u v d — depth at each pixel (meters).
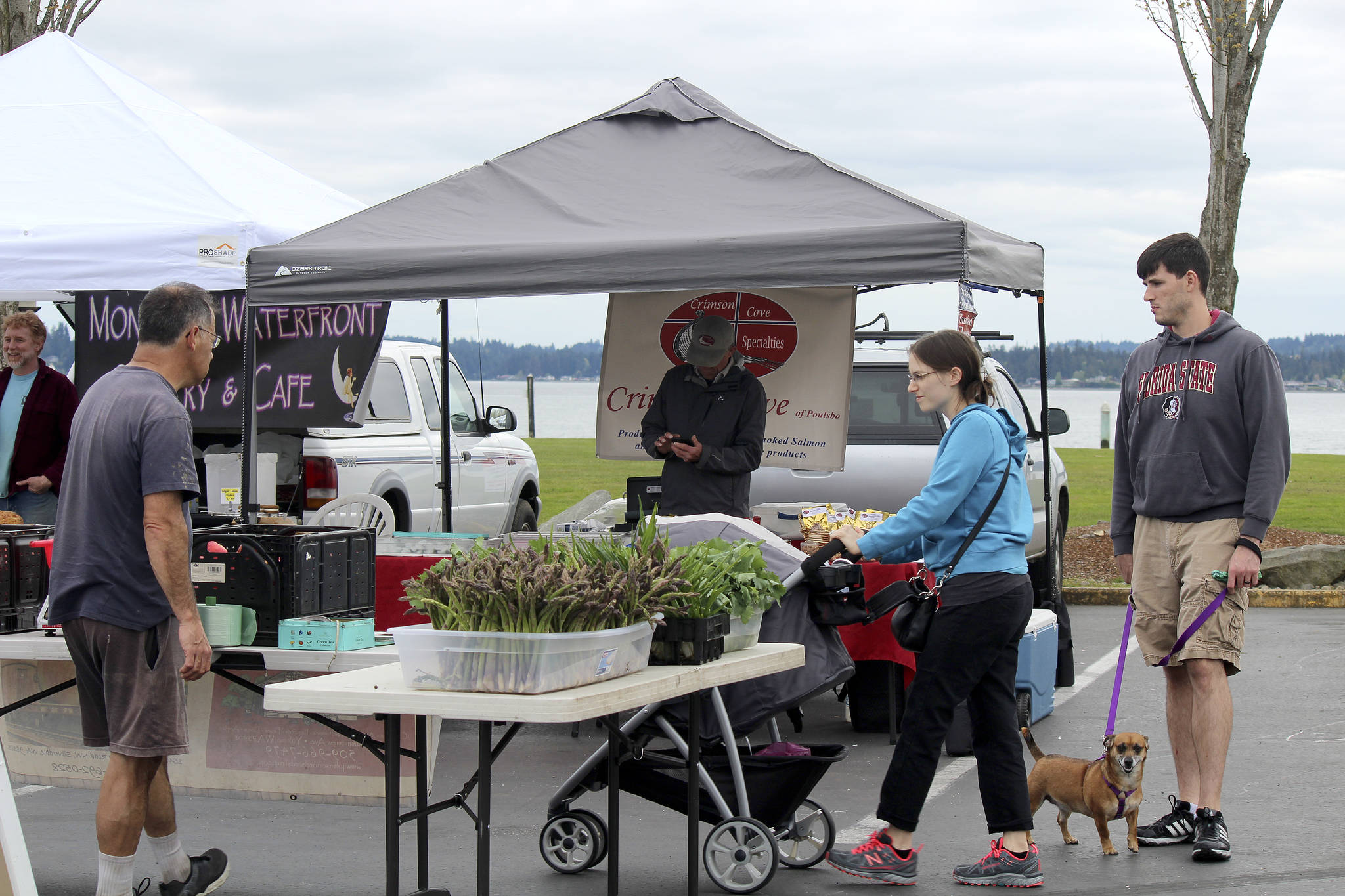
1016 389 10.89
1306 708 8.09
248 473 6.50
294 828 5.84
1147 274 5.34
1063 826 5.48
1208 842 5.12
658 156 6.73
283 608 4.73
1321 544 14.65
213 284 6.85
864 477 9.10
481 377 12.57
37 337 8.27
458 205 6.62
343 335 8.06
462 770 6.86
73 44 8.48
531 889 4.94
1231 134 13.38
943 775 6.66
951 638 4.69
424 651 3.72
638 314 8.68
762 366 8.48
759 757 4.95
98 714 4.44
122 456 4.22
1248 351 5.13
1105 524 16.61
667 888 4.93
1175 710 5.49
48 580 4.94
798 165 6.42
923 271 5.56
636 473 23.38
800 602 5.23
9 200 7.14
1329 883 4.87
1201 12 13.37
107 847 4.28
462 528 11.93
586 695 3.60
